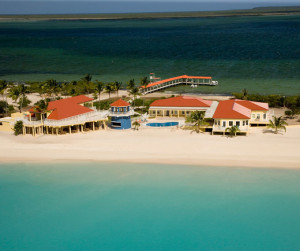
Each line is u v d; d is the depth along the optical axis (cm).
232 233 4612
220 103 8375
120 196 5394
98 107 9756
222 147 6875
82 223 4859
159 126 8338
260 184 5572
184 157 6512
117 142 7288
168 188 5541
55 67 19125
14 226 4831
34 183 5797
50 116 7881
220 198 5259
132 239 4547
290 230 4638
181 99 9062
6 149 7088
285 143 6962
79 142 7350
